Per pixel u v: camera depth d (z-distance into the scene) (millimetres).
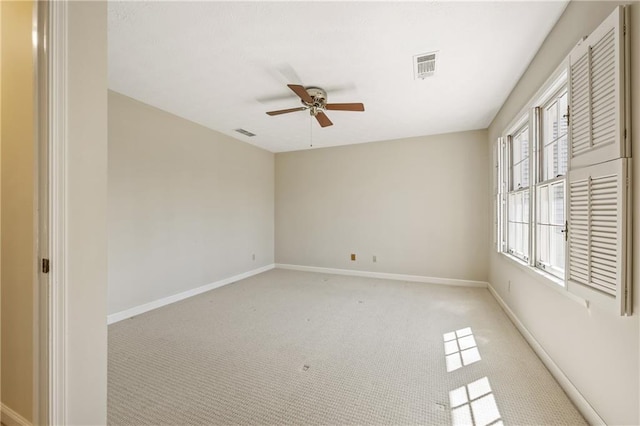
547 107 2340
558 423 1562
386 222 5070
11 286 1303
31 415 1264
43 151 1088
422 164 4801
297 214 5805
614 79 1293
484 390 1856
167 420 1600
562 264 2104
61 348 1118
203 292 4215
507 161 3307
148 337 2693
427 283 4707
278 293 4156
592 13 1549
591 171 1437
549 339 2090
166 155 3676
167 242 3691
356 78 2752
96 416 1227
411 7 1808
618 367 1320
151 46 2232
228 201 4762
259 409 1691
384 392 1847
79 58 1151
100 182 1229
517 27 2014
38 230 1106
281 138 4941
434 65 2520
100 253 1236
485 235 4430
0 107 1314
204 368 2145
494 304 3621
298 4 1779
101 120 1230
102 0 1228
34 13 1095
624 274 1229
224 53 2328
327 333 2777
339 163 5430
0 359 1366
